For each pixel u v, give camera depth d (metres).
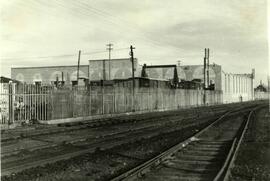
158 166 10.98
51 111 30.39
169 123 29.34
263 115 37.62
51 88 30.59
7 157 13.48
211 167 10.93
